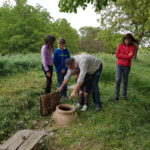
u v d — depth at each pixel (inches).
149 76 288.0
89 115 153.3
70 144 117.0
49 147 114.3
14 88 200.7
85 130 130.7
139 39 443.2
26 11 706.2
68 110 156.0
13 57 359.3
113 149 110.8
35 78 249.0
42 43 674.8
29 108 163.3
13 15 701.3
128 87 235.9
